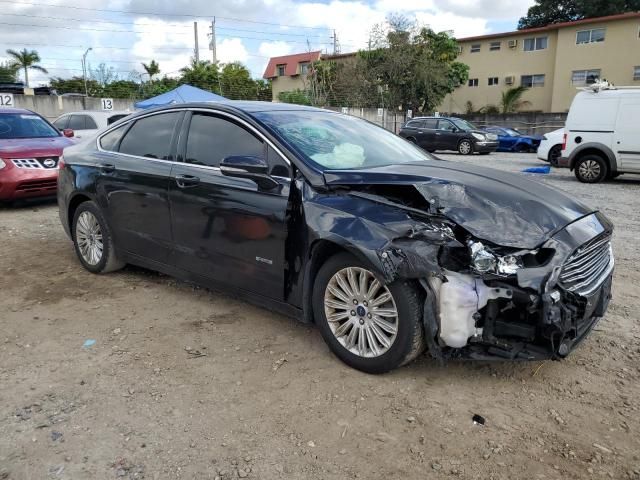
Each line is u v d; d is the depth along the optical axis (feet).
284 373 11.19
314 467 8.38
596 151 41.24
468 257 9.73
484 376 11.09
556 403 10.16
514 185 11.49
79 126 49.24
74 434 9.16
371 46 115.44
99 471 8.27
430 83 113.19
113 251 16.79
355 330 11.21
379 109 107.76
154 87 112.06
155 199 14.70
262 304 12.82
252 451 8.74
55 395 10.37
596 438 9.11
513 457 8.62
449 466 8.41
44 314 14.33
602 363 11.71
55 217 27.22
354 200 11.08
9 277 17.35
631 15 107.45
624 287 16.69
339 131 14.15
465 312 9.66
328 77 122.21
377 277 10.31
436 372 11.22
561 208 10.94
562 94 118.73
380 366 10.78
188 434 9.18
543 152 51.13
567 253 9.73
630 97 39.24
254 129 12.93
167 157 14.70
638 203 32.01
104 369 11.37
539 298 9.25
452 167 12.69
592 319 11.53
